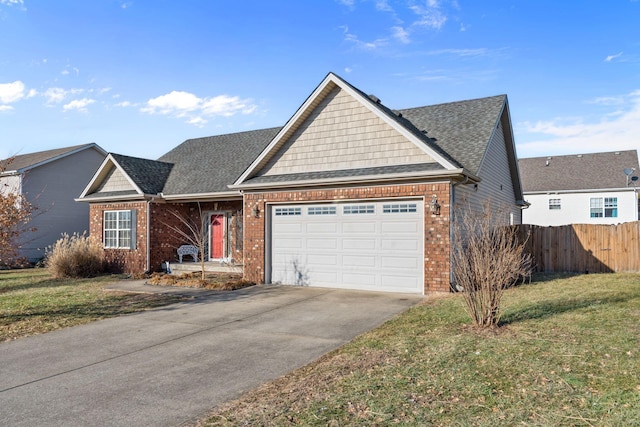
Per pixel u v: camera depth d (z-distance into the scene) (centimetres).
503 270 759
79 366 642
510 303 950
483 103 1684
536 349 615
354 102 1330
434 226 1166
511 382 506
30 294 1323
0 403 506
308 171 1398
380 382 523
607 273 1434
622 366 538
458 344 654
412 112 1789
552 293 1059
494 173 1652
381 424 417
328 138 1370
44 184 2600
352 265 1305
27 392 540
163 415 464
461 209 1240
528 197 2908
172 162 2162
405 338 715
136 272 1858
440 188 1161
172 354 691
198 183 1834
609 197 2691
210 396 513
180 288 1405
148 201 1842
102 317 987
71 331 862
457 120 1619
